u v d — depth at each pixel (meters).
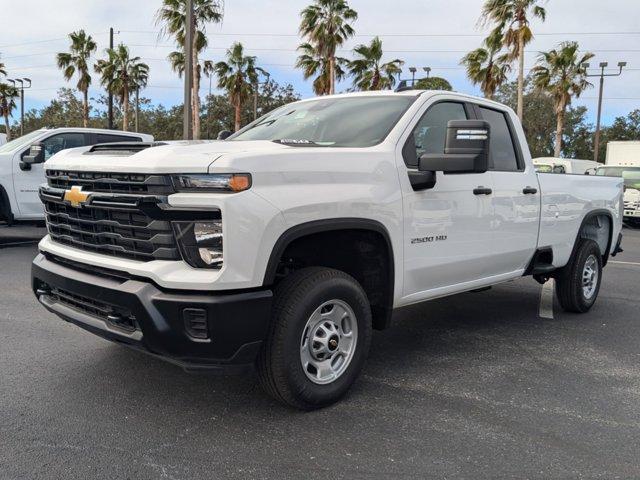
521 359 4.87
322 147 3.72
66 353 4.63
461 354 4.96
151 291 3.16
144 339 3.20
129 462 3.04
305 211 3.39
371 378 4.34
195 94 31.30
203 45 29.94
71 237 3.80
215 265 3.14
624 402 4.01
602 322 6.16
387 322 4.16
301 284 3.51
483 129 3.75
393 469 3.05
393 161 4.01
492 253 4.96
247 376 4.23
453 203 4.47
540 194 5.51
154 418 3.55
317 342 3.66
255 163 3.22
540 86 35.69
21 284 7.03
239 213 3.11
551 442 3.39
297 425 3.51
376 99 4.66
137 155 3.34
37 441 3.23
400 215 4.00
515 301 7.04
